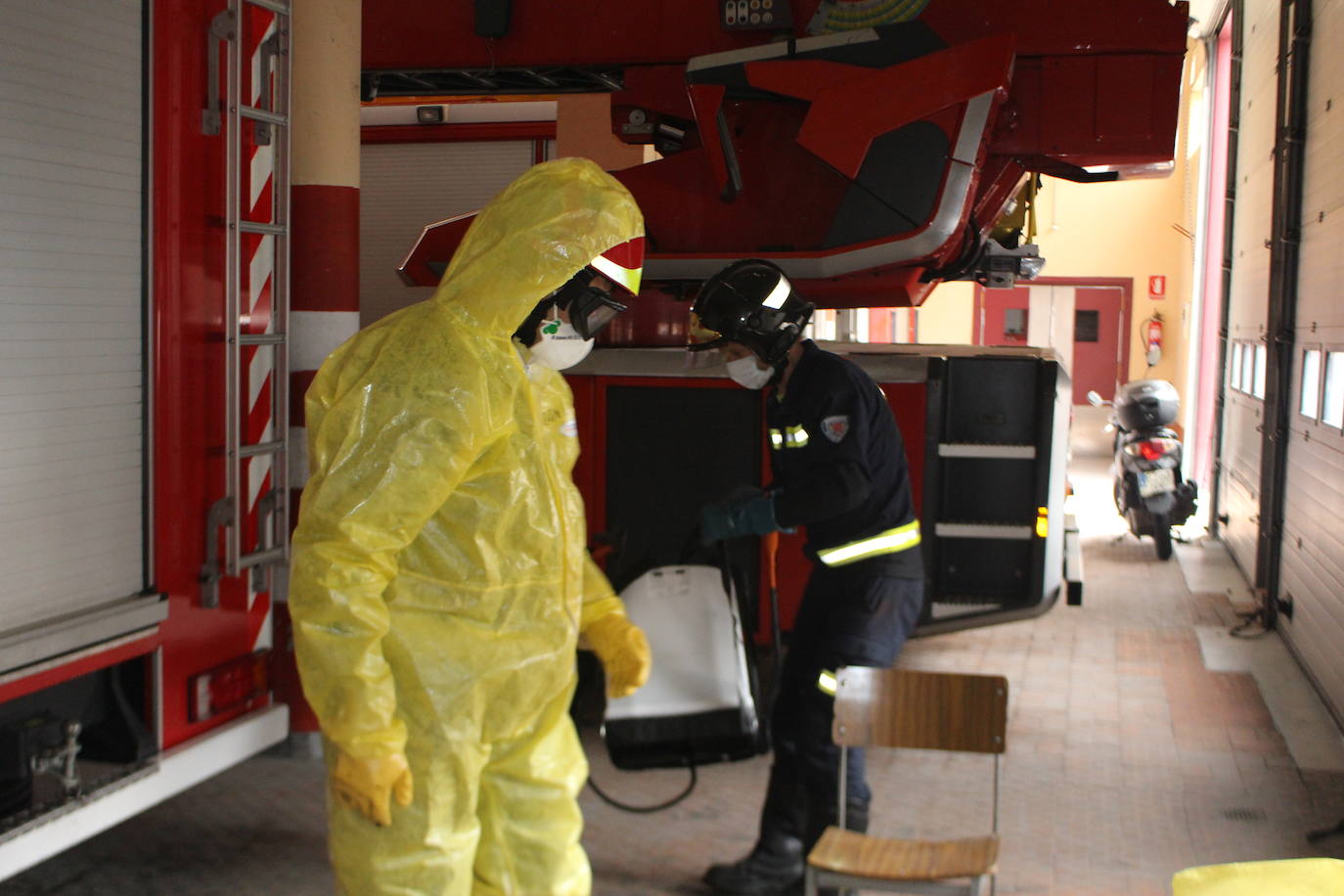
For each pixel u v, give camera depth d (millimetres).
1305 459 6984
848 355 5664
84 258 3221
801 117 5738
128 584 3424
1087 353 19250
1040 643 7340
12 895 3908
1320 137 6977
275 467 3936
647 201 5863
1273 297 7938
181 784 3545
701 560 4406
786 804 3945
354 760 2396
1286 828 4602
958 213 5367
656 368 5625
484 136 8250
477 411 2459
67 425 3188
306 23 4793
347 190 4895
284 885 4016
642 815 4621
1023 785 5020
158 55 3422
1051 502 5609
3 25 2955
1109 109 5609
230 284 3635
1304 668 6691
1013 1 5570
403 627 2529
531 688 2633
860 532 3951
